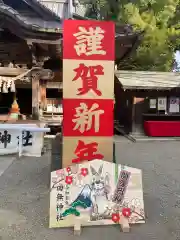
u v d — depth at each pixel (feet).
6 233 10.82
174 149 29.63
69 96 13.17
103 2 50.34
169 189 16.53
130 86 36.11
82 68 13.14
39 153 24.72
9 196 14.88
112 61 13.28
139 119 38.78
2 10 28.27
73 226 11.32
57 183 11.57
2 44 33.50
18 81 32.19
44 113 39.60
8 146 24.68
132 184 11.98
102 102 13.34
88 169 11.80
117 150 28.81
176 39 50.55
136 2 47.50
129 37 31.99
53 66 39.09
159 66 52.95
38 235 10.70
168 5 47.60
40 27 29.04
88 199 11.56
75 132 13.33
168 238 10.64
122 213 11.64
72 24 13.00
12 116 31.50
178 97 38.45
